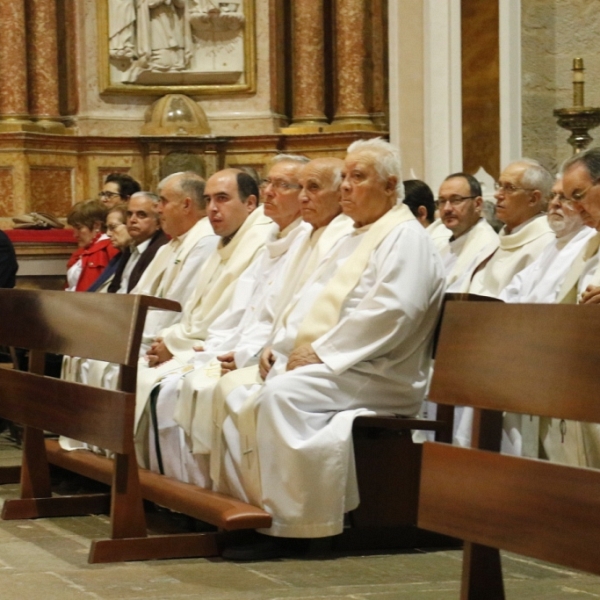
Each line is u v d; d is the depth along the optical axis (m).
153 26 12.38
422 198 7.83
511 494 3.20
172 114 12.16
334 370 5.21
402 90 10.91
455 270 7.29
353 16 11.92
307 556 5.11
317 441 5.03
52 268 11.06
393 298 5.28
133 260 8.54
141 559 4.99
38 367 5.97
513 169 6.87
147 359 6.85
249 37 12.28
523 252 6.82
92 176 12.23
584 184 5.34
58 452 7.07
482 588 3.49
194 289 7.19
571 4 10.47
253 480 5.20
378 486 5.26
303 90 12.18
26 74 12.20
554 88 10.55
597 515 2.93
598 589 4.43
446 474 3.44
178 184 7.54
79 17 12.42
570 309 3.19
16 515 6.02
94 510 6.21
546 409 3.17
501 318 3.41
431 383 3.61
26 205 11.91
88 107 12.42
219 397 5.62
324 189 6.02
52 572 4.74
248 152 12.21
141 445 6.41
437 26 10.59
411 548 5.30
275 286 6.30
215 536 5.11
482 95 10.39
